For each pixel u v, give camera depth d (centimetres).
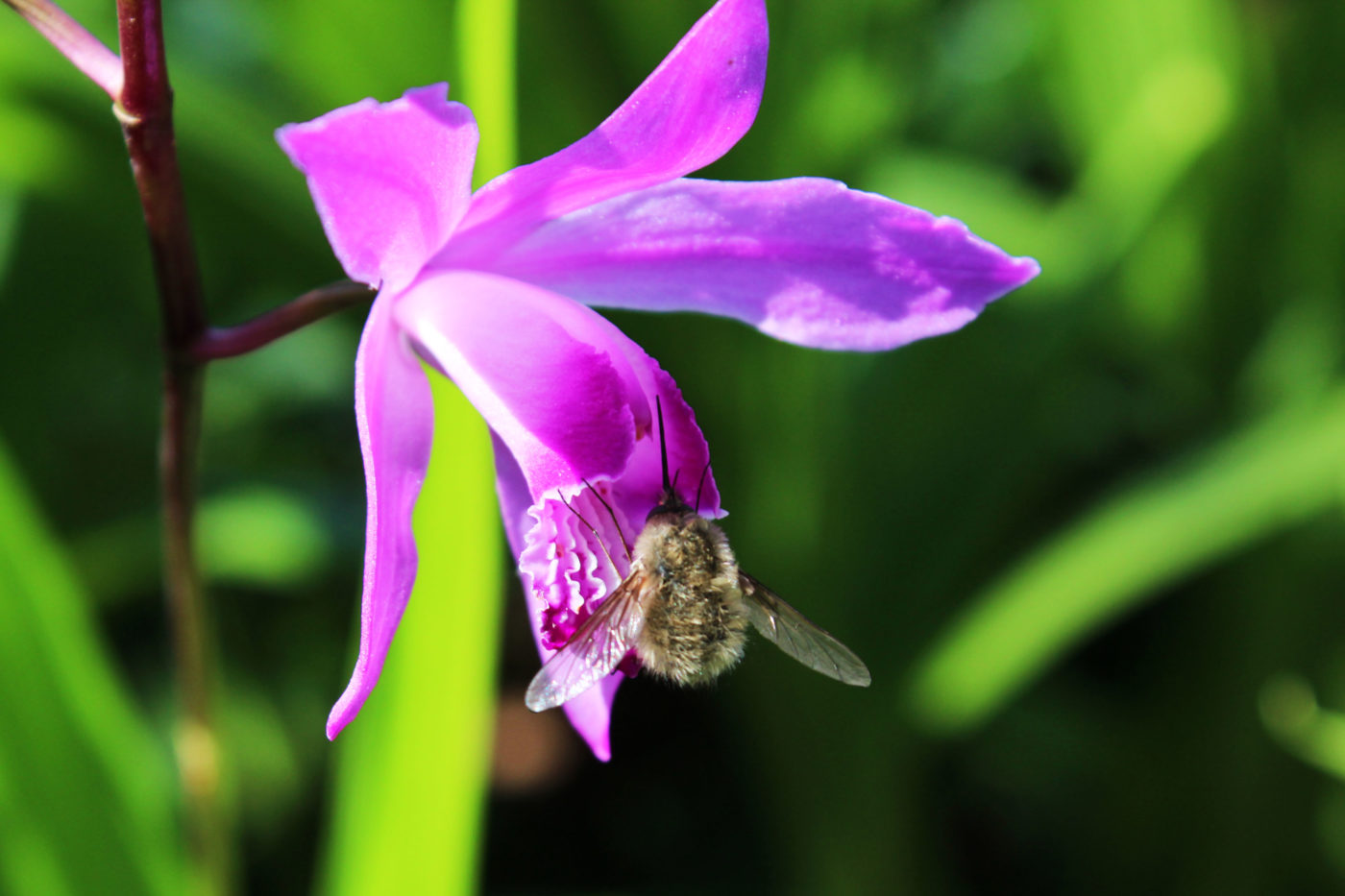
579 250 21
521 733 34
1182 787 28
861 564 27
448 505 23
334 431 32
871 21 30
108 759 23
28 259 28
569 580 21
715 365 27
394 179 20
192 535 22
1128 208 27
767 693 27
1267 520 26
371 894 23
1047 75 34
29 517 23
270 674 30
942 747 28
